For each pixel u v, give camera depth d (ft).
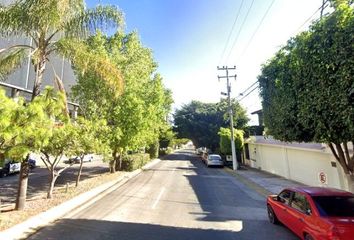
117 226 32.12
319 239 22.48
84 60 42.45
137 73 84.69
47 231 29.89
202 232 30.40
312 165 62.54
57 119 40.16
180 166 118.52
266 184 66.85
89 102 65.82
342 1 26.27
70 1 40.65
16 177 75.46
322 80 26.18
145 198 49.01
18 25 38.75
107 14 43.29
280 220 31.42
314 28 27.45
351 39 22.79
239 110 153.07
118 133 67.10
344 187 49.55
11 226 30.71
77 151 46.73
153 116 89.15
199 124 175.22
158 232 30.17
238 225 33.17
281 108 35.32
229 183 70.18
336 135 26.99
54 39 43.39
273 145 84.69
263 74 41.22
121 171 91.61
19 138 27.07
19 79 84.64
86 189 56.39
